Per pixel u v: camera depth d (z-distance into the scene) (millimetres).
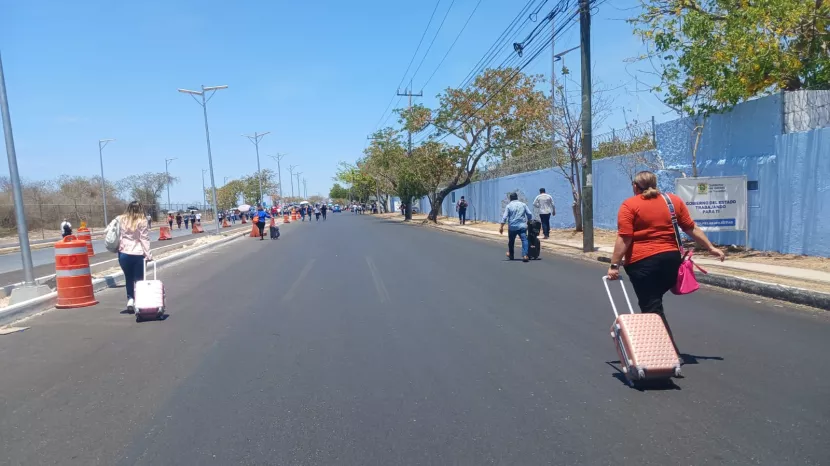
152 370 6324
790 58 12102
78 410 5199
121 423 4879
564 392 5293
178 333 8023
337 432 4578
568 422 4625
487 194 37188
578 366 6035
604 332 7410
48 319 9258
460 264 15000
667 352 5203
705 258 12844
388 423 4727
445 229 33125
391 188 67438
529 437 4379
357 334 7668
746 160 13438
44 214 50062
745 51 12148
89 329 8430
